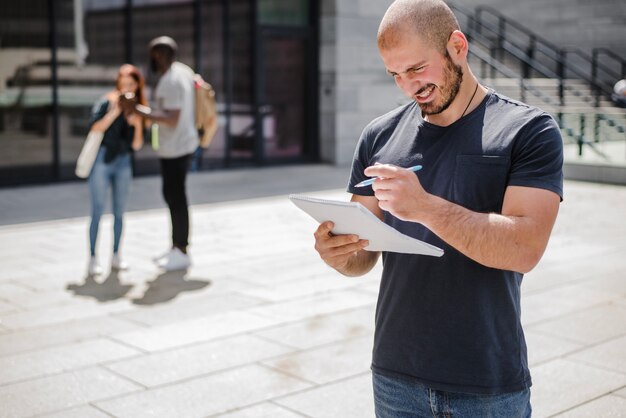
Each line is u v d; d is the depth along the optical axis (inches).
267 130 617.6
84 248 341.7
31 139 509.4
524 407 91.4
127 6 542.0
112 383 190.1
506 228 81.6
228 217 413.7
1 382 190.5
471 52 700.7
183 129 291.4
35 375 195.0
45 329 230.5
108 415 172.2
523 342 92.4
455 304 88.2
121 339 221.5
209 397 181.6
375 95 645.9
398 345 91.7
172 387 187.5
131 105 278.2
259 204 452.4
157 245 346.6
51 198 468.8
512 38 875.4
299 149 637.3
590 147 577.9
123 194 297.0
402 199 80.0
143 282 283.7
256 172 589.9
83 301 259.4
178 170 295.7
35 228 385.7
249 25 600.4
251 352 210.5
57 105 517.0
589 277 285.9
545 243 84.1
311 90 634.8
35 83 507.5
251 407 176.4
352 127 636.7
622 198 463.5
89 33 527.2
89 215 418.9
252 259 319.0
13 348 214.4
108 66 537.6
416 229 92.3
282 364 201.8
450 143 90.4
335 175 575.2
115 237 299.4
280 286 277.7
